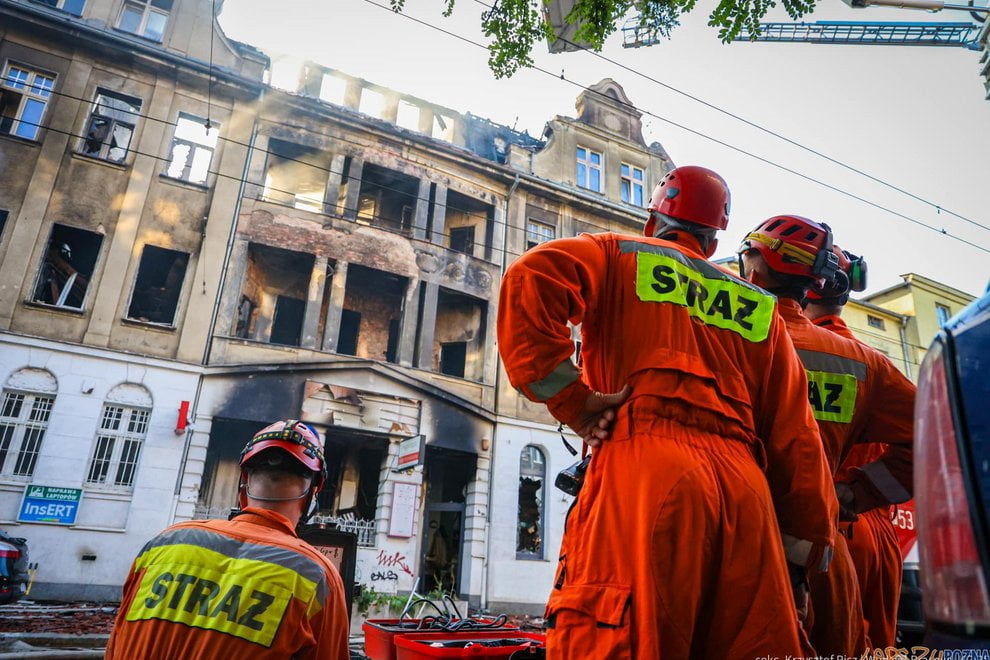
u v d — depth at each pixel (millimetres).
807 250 2094
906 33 15305
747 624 1200
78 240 15070
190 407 14031
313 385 15344
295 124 17219
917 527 934
